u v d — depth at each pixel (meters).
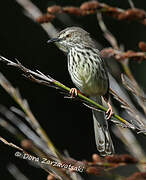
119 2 17.27
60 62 17.28
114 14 5.64
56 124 17.03
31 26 17.16
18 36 17.05
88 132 17.11
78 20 16.91
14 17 17.14
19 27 17.09
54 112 17.08
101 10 5.68
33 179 15.49
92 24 17.08
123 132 8.05
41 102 17.03
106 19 17.53
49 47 17.23
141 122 7.77
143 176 4.82
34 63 17.00
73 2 16.86
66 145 16.80
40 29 17.19
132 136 8.02
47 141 7.05
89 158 16.75
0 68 16.78
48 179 6.12
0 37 16.88
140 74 16.45
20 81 16.91
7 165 15.37
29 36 17.11
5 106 15.98
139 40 17.69
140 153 7.80
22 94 16.83
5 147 15.44
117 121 7.61
